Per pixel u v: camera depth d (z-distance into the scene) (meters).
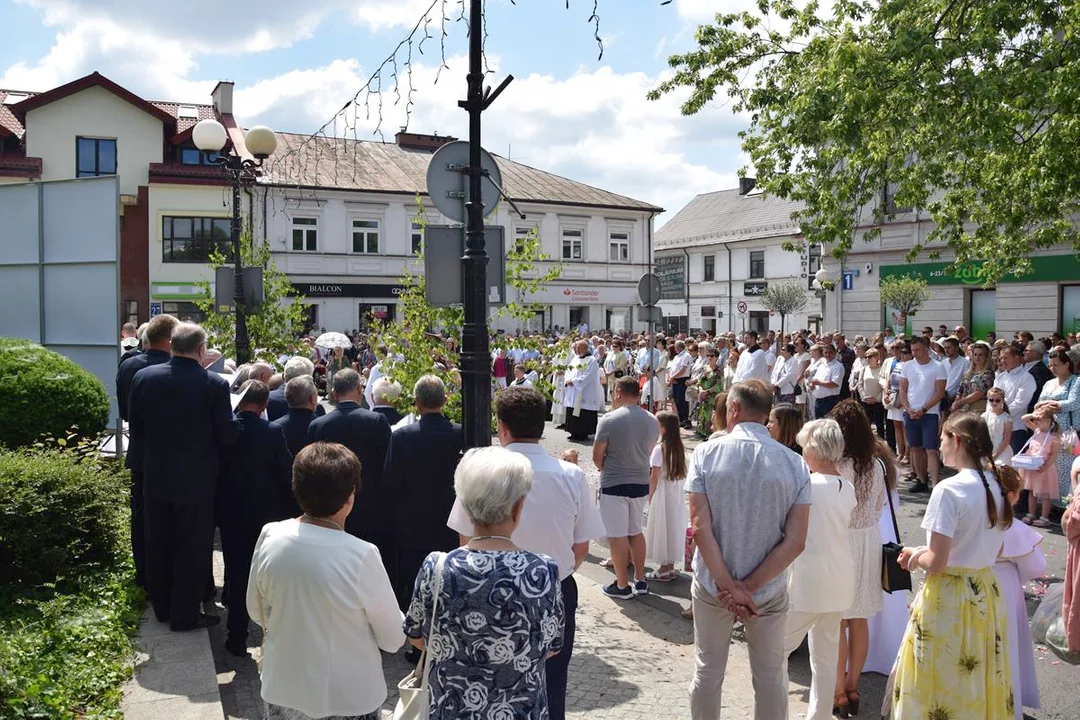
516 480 2.75
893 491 5.25
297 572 3.01
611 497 7.14
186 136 36.09
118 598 5.84
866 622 4.92
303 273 38.59
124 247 35.62
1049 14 11.93
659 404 17.86
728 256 52.47
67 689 4.40
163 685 4.65
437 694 2.59
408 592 5.98
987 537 4.14
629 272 46.22
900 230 27.81
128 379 6.82
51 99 34.53
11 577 5.90
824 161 13.57
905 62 11.78
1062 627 5.75
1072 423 9.84
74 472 6.28
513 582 2.60
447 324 7.56
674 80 15.35
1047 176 11.66
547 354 7.63
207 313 16.08
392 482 5.44
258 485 5.67
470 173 6.01
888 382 13.32
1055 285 24.38
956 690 4.08
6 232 11.03
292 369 7.27
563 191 45.56
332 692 2.99
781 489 3.90
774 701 3.91
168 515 5.57
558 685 3.93
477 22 5.94
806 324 46.69
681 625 6.49
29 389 8.02
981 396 11.43
